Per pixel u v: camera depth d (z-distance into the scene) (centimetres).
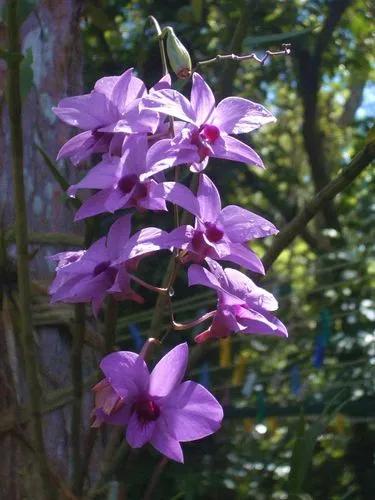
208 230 30
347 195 174
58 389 40
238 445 121
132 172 29
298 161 229
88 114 31
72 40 49
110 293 31
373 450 120
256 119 30
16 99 28
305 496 38
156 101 29
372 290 128
